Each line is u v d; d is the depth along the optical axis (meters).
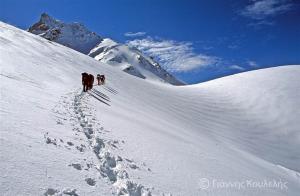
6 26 55.12
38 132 8.62
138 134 14.43
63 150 7.96
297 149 38.81
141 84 55.28
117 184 7.05
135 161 9.78
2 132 7.39
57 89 19.83
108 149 9.78
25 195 5.12
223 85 66.06
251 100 54.81
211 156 16.94
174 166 11.16
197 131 31.75
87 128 11.66
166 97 48.84
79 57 56.44
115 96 30.03
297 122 45.91
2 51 26.00
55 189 5.64
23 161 6.29
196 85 76.94
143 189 7.41
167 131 20.33
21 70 20.77
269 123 46.38
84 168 7.27
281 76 63.91
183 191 8.79
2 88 12.52
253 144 37.75
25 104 11.42
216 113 47.66
